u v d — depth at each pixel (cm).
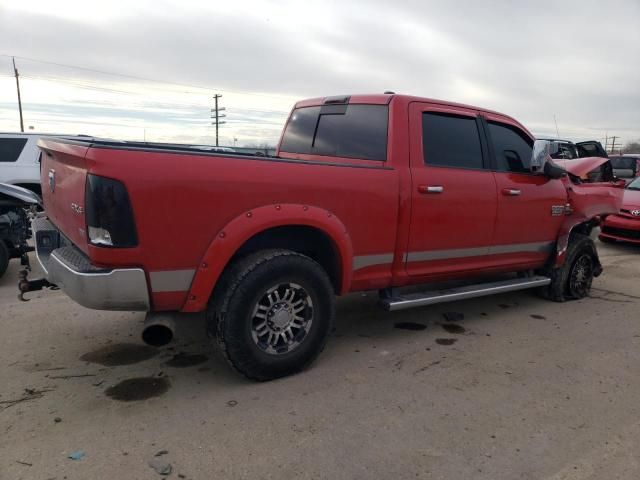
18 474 253
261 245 371
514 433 304
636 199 994
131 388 349
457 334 475
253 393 346
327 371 384
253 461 270
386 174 399
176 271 315
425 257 438
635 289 662
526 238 522
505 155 502
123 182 290
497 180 479
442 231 441
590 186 600
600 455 284
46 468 258
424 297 445
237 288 332
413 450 284
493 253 496
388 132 418
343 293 395
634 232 954
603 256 906
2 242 598
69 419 306
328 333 380
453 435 300
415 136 425
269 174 338
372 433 300
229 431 298
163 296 317
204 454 275
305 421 311
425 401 341
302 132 512
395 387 361
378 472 264
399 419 317
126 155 293
